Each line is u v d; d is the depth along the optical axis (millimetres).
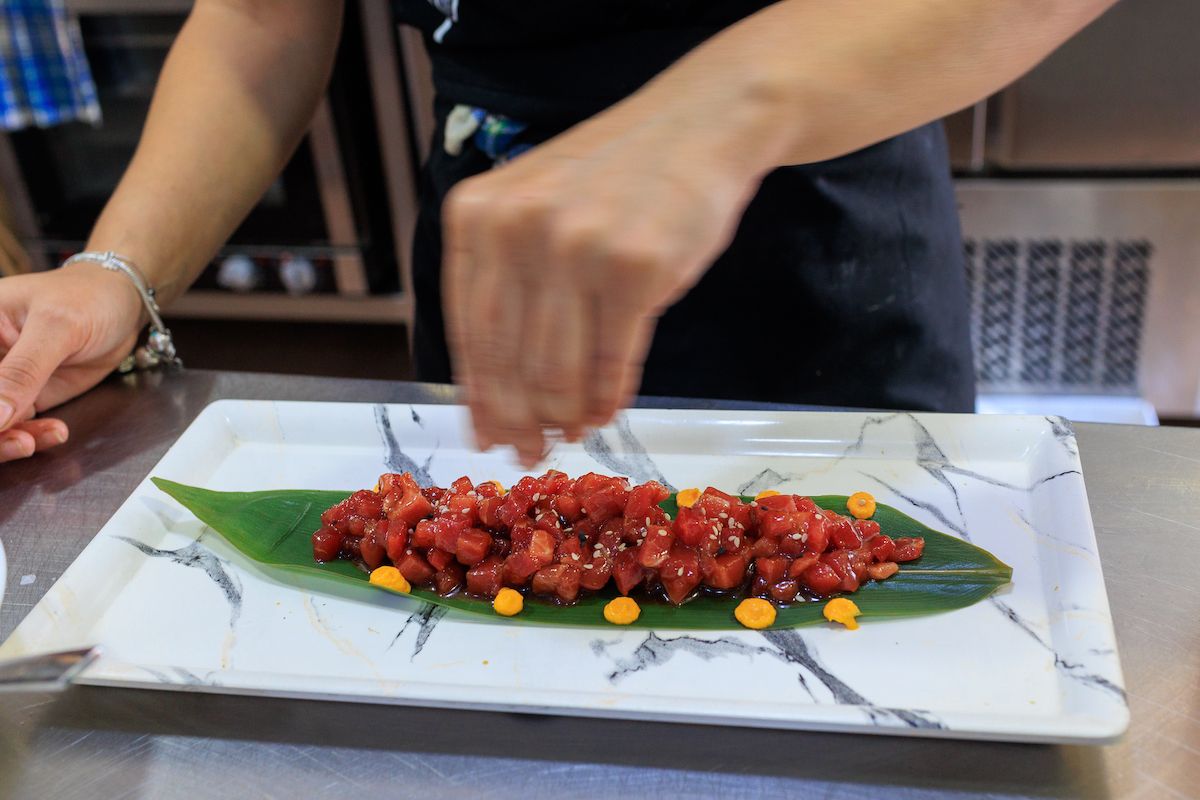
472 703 589
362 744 599
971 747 572
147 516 780
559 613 690
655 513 712
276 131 1086
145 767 591
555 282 473
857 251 1000
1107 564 705
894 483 794
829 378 1065
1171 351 1842
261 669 657
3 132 1916
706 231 489
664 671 641
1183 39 1570
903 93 591
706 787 563
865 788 556
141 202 1004
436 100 1105
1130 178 1698
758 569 698
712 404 897
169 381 1003
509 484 834
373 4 1754
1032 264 1808
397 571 715
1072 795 543
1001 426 812
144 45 1845
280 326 2236
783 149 554
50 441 891
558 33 939
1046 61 1622
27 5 1799
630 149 497
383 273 2070
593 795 562
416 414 879
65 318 905
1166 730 577
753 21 583
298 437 890
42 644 661
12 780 585
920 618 667
